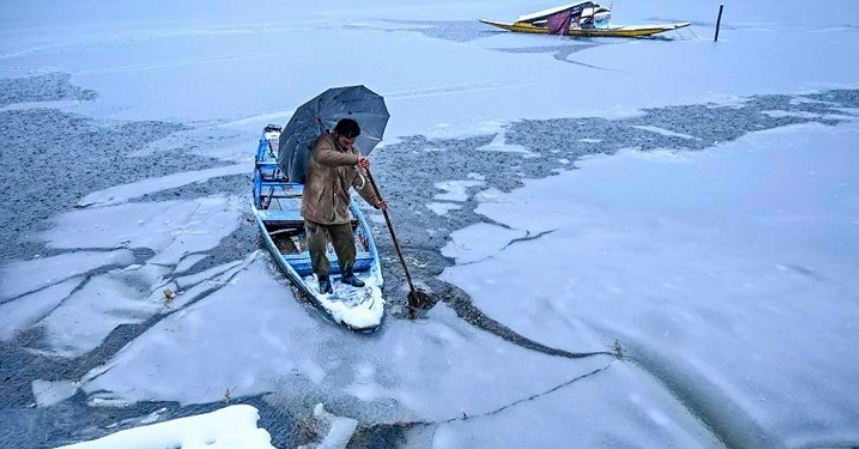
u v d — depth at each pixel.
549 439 4.06
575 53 20.11
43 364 4.88
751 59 18.78
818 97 13.85
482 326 5.32
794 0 36.88
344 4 40.75
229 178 9.04
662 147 10.43
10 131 11.59
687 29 25.41
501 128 11.65
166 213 7.76
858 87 14.78
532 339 5.12
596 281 5.96
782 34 23.72
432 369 4.79
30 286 6.03
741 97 13.98
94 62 18.59
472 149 10.40
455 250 6.70
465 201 8.12
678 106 13.23
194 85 15.31
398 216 7.62
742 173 9.05
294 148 5.04
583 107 13.23
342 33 24.88
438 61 18.45
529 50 20.75
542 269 6.23
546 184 8.73
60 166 9.65
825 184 8.54
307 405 4.41
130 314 5.55
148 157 10.08
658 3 36.84
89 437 4.12
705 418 4.22
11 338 5.21
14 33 25.58
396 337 5.16
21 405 4.43
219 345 5.04
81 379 4.71
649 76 16.47
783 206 7.79
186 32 25.36
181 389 4.58
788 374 4.57
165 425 3.51
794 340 4.95
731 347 4.89
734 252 6.54
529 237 7.01
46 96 14.42
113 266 6.44
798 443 3.98
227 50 20.56
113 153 10.29
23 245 6.95
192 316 5.40
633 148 10.39
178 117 12.48
